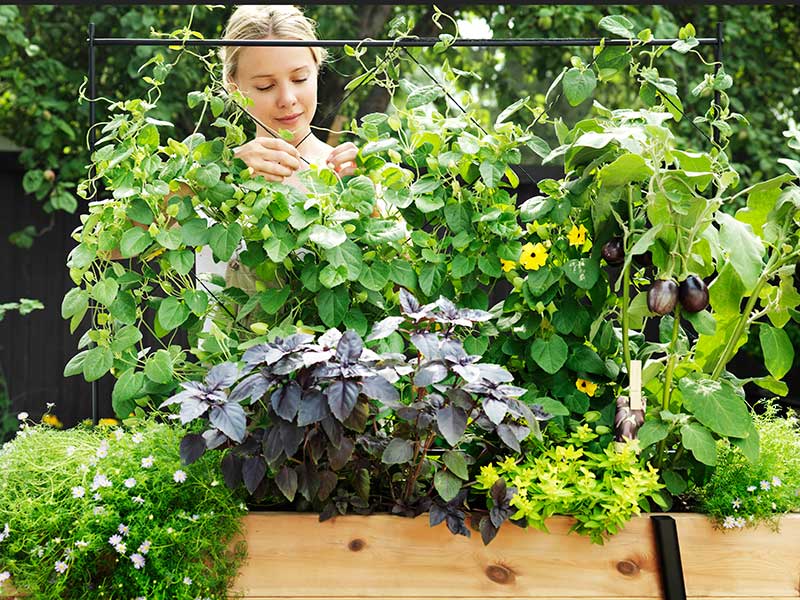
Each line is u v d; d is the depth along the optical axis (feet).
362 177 6.04
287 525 5.35
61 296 15.75
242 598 5.26
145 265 6.21
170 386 6.14
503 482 5.26
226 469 5.32
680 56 16.06
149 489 5.40
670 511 5.83
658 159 5.59
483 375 5.10
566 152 5.94
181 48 6.34
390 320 5.27
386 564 5.32
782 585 5.49
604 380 6.21
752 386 14.25
